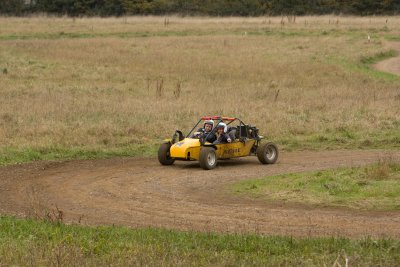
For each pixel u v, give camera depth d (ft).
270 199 118.21
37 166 152.76
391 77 364.58
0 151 163.02
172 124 203.00
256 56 421.18
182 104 240.32
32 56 391.04
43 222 94.94
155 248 78.13
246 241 83.56
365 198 115.34
